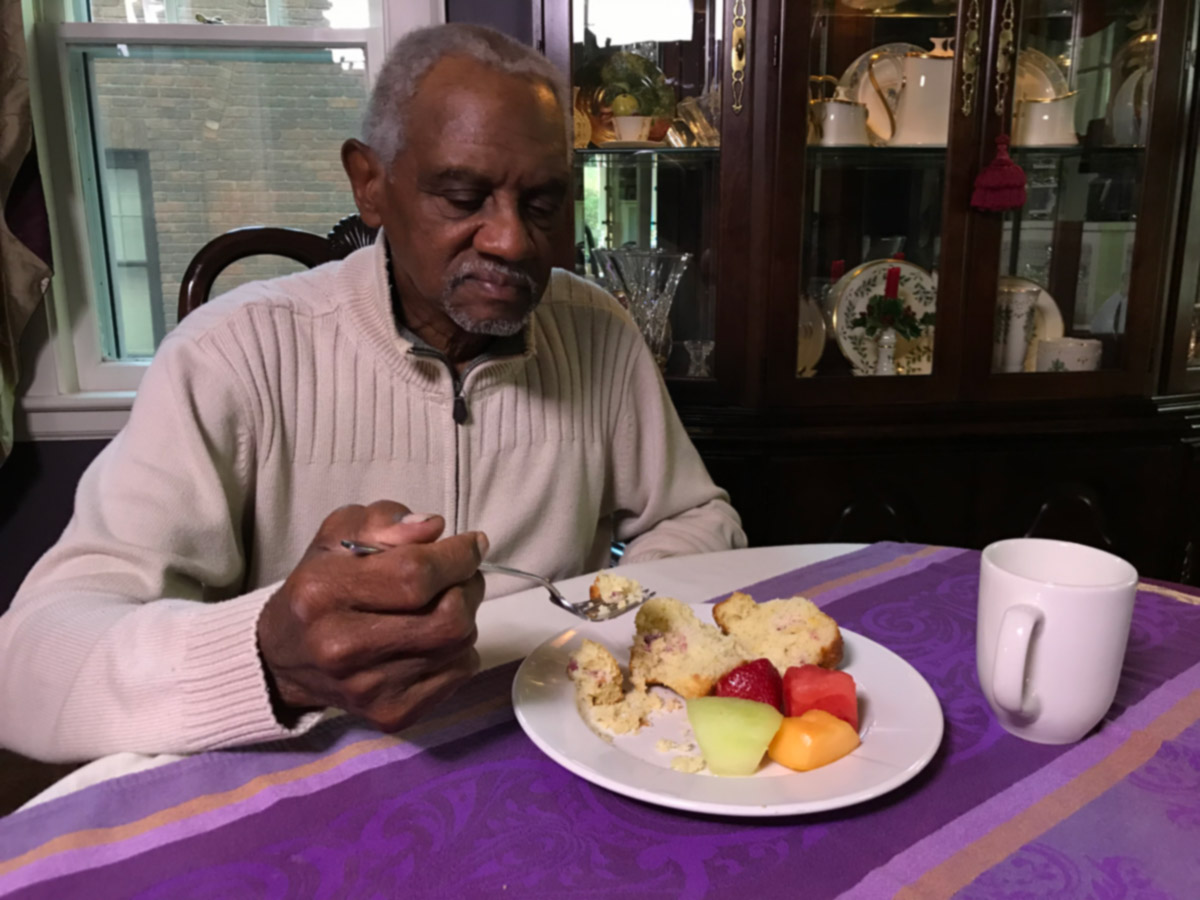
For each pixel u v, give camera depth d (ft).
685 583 2.82
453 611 1.62
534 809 1.65
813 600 2.69
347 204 6.58
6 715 2.06
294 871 1.47
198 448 2.64
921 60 5.26
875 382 5.49
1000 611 1.86
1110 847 1.55
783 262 5.23
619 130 5.37
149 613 2.00
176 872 1.46
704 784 1.65
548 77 2.61
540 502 3.32
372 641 1.60
